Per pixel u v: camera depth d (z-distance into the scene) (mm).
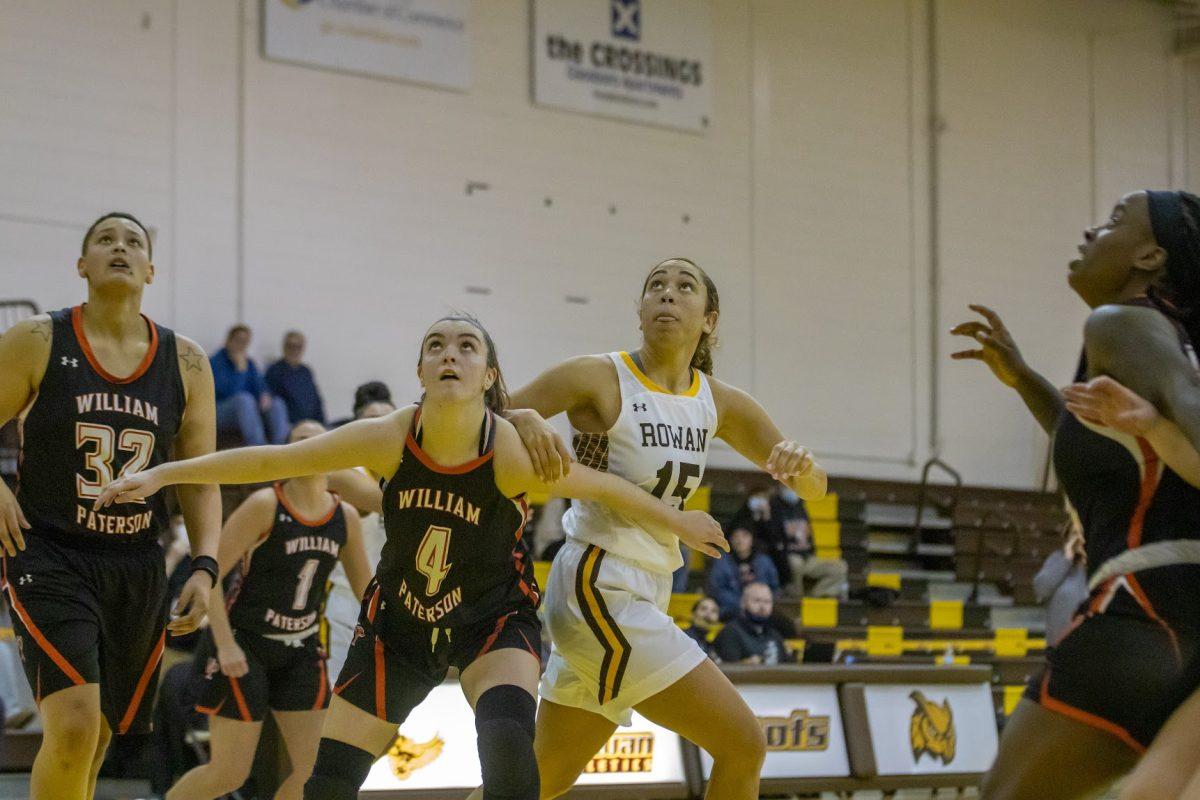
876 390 18641
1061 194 20547
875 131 19016
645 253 17031
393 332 15273
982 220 19750
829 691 8102
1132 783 2869
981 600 17172
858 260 18672
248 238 14484
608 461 4629
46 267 13398
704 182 17547
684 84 17484
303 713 6281
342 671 4195
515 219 16172
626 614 4375
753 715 4340
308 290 14805
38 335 4574
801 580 14727
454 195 15781
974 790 8977
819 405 18156
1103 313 3170
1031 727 3205
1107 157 21016
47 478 4582
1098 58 21062
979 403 19438
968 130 19750
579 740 4609
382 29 15406
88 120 13703
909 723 8320
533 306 16203
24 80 13414
